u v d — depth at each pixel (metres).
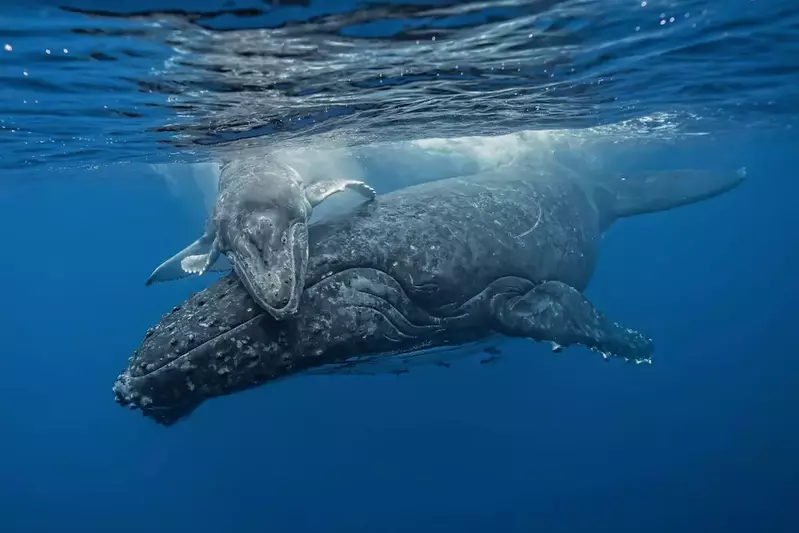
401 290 8.73
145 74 9.22
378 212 9.55
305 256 8.34
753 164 47.53
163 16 6.77
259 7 6.59
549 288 10.12
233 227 8.55
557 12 7.56
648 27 8.67
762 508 25.91
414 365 9.92
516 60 9.49
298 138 14.56
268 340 7.69
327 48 8.11
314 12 6.80
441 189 10.68
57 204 49.97
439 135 15.66
